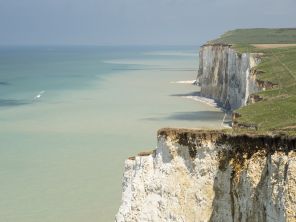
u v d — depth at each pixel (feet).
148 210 82.84
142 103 277.23
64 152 167.94
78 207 121.49
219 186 77.20
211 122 215.92
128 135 192.44
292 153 66.33
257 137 72.54
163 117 231.30
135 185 84.48
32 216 116.37
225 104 255.91
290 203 63.00
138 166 85.46
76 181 138.62
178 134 81.61
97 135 193.36
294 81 158.20
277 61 196.54
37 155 164.55
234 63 241.96
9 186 135.13
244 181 72.64
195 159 79.87
